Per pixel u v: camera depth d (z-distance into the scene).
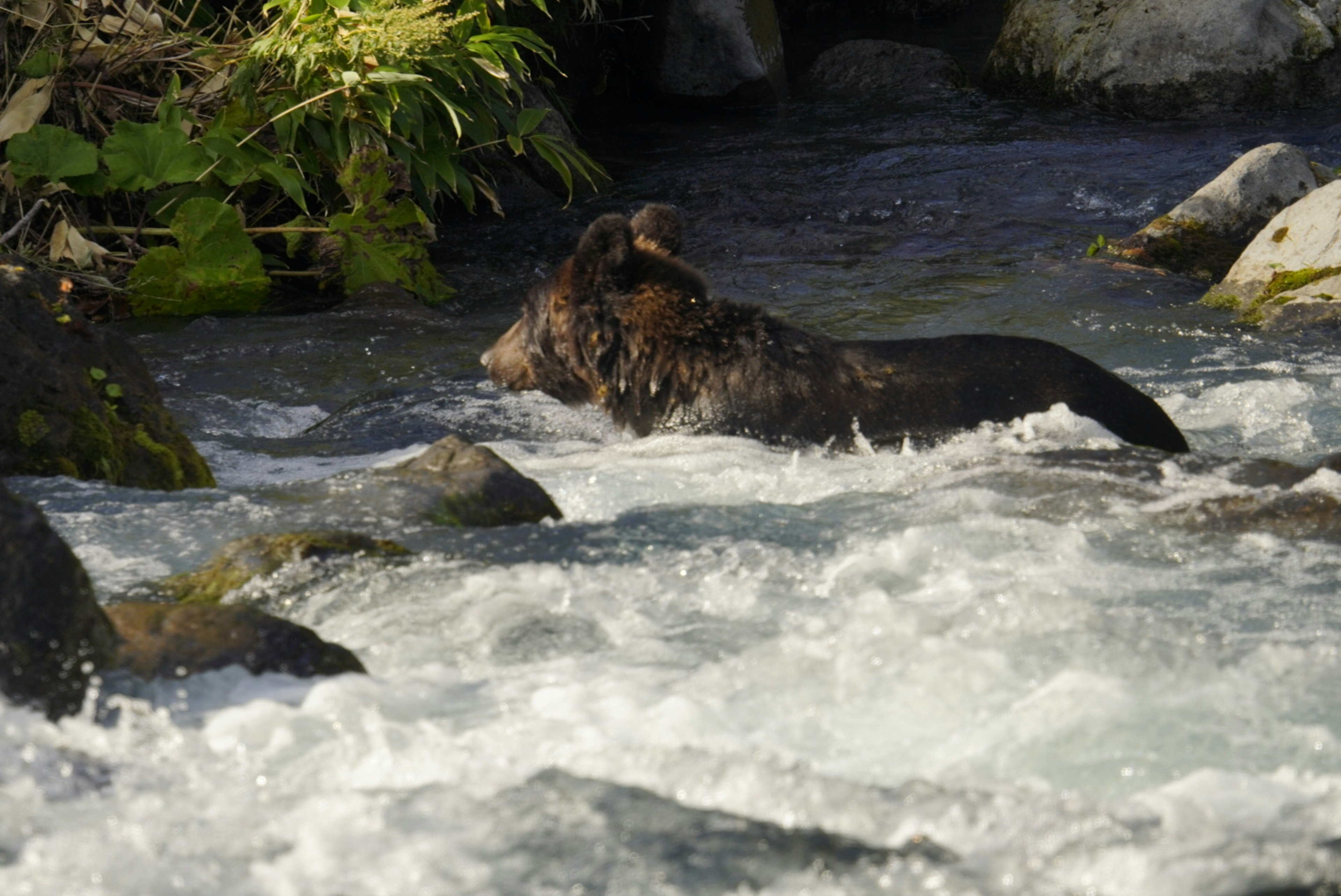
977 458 14.10
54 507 12.59
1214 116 41.28
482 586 10.57
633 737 8.05
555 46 44.09
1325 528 11.38
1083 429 14.79
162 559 11.41
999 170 35.81
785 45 58.56
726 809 7.13
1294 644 9.20
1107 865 6.48
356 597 10.35
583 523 12.29
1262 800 7.15
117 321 25.52
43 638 7.98
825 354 15.91
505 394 20.03
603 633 9.78
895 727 8.21
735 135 42.44
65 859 6.64
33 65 26.31
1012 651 9.10
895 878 6.41
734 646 9.52
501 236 32.66
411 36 26.17
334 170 28.97
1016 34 45.59
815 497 13.59
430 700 8.69
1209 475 12.84
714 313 16.12
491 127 31.08
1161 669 8.81
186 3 30.50
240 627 9.05
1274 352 21.19
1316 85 41.50
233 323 25.23
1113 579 10.55
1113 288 25.55
